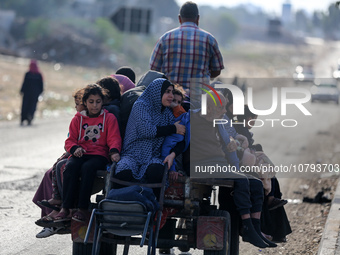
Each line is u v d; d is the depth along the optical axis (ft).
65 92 218.79
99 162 33.01
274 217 39.22
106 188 32.24
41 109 163.84
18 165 76.43
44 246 42.73
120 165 32.24
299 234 49.01
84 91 33.55
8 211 52.24
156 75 37.01
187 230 32.99
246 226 33.50
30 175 69.67
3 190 60.70
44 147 95.30
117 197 30.01
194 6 42.11
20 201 56.39
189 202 31.83
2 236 44.70
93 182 32.60
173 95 34.12
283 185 70.33
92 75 316.60
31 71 127.34
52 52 432.25
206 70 42.14
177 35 41.42
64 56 429.38
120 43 488.44
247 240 33.55
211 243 32.19
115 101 35.73
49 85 234.79
